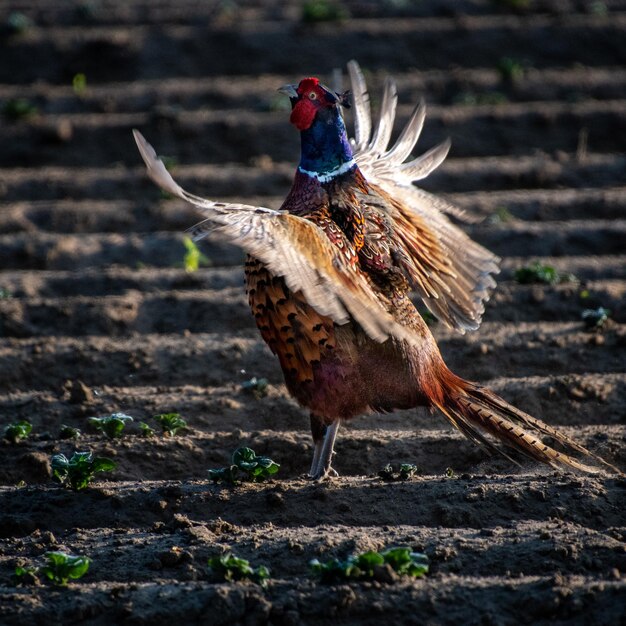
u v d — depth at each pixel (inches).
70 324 698.2
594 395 568.1
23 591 370.9
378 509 434.3
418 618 351.3
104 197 984.3
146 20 1438.2
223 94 1198.3
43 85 1304.1
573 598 354.3
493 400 432.5
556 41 1333.7
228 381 617.9
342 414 420.5
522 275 740.0
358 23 1370.6
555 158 1040.2
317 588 363.9
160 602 359.3
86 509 444.8
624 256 810.2
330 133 422.6
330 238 408.2
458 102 1184.8
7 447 506.6
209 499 443.5
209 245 848.3
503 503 433.7
